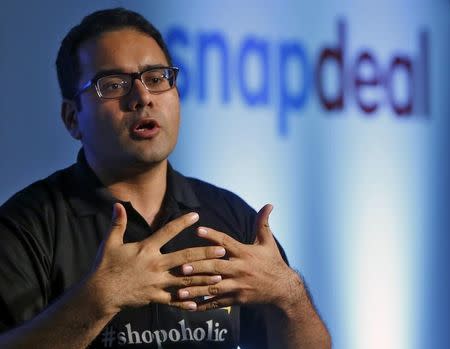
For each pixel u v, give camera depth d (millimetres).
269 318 4375
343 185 9016
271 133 8617
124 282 3783
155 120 4258
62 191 4457
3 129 7492
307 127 8812
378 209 9203
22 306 4121
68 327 3785
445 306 9523
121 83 4297
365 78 9117
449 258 9562
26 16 7586
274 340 4422
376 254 9188
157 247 3859
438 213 9523
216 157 8359
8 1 7523
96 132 4344
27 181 7582
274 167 8633
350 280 9055
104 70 4297
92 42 4391
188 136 8227
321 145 8883
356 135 9078
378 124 9195
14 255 4156
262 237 4195
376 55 9188
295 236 8750
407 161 9359
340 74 8984
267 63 8617
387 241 9250
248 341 4691
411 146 9383
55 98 7691
